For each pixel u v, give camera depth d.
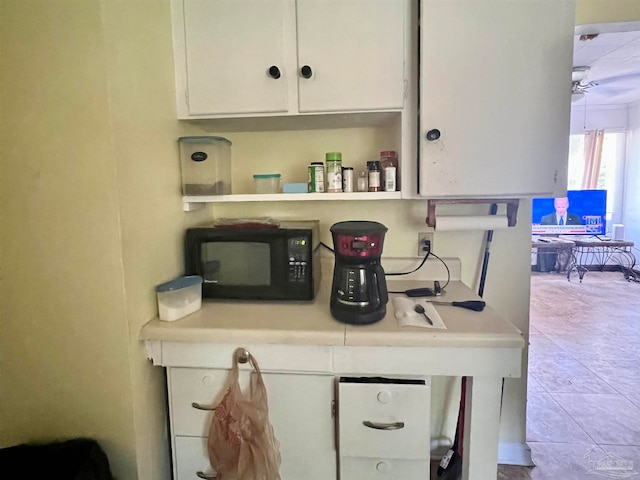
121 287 1.11
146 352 1.21
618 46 2.99
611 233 5.76
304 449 1.23
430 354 1.13
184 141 1.41
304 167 1.68
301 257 1.36
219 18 1.36
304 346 1.16
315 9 1.33
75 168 1.07
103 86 1.03
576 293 4.61
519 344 1.09
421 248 1.68
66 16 1.02
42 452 1.10
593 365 2.72
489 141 1.31
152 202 1.25
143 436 1.21
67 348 1.14
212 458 1.22
